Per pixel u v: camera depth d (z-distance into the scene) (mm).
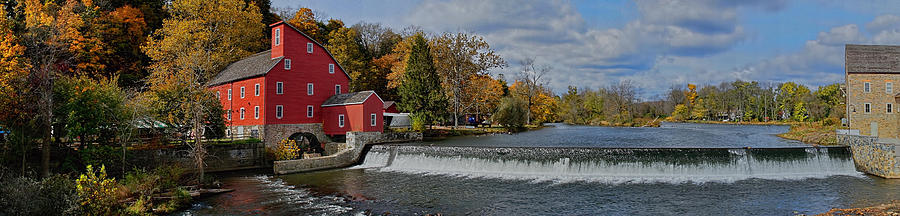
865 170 24828
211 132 32344
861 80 44719
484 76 58781
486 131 55469
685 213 17797
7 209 14312
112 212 17016
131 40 48219
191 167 29531
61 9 37656
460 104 58250
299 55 41281
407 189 22938
